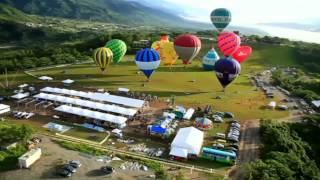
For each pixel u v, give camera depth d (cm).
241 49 13162
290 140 7556
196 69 13688
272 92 11325
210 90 11175
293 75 14300
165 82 11769
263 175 5738
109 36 18275
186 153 6675
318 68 15988
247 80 12800
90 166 6159
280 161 6438
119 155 6631
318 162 7500
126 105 9188
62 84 11144
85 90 10625
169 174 6119
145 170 6147
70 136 7456
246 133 8062
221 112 9069
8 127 7012
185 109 9156
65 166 6009
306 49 18050
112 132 7725
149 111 9025
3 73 12581
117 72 12781
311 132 8469
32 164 6097
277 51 17825
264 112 9481
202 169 6384
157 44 13675
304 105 10212
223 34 13325
